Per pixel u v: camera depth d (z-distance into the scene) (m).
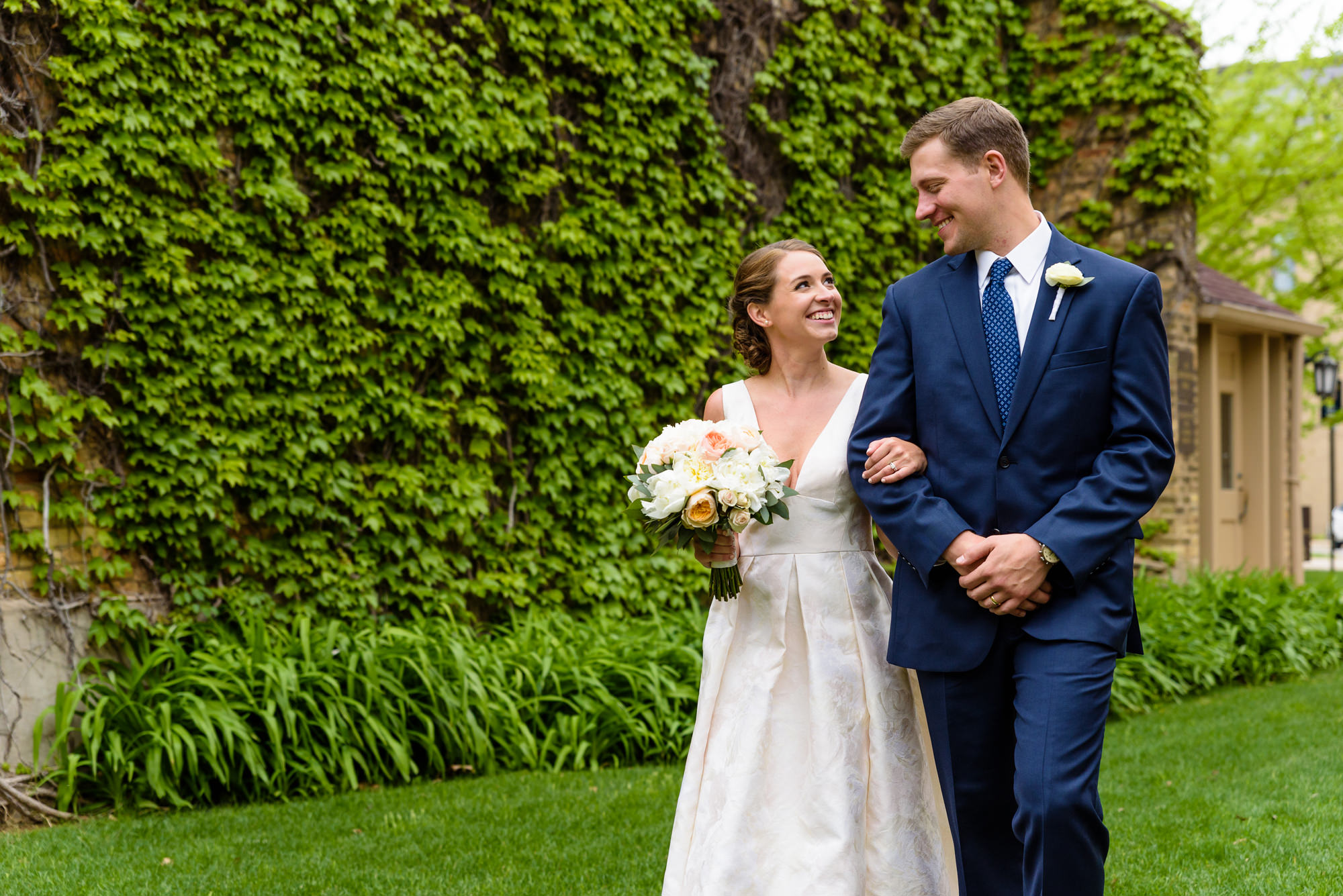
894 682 2.42
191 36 4.59
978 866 2.25
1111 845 3.48
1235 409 10.25
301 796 4.11
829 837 2.27
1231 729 5.27
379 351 5.19
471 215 5.39
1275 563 10.37
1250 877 3.13
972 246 2.32
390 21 5.11
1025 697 2.10
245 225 4.75
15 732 4.04
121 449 4.49
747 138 6.65
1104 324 2.18
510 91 5.56
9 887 3.07
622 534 5.93
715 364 6.43
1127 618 2.15
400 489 5.20
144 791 3.99
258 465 4.73
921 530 2.21
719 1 6.50
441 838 3.54
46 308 4.30
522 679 4.76
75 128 4.27
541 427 5.67
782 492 2.33
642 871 3.21
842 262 6.97
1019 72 8.31
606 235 5.87
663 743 4.68
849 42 7.03
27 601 4.17
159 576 4.54
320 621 4.89
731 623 2.48
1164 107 7.88
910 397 2.38
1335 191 13.75
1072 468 2.19
